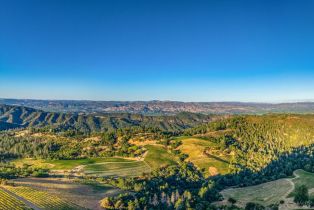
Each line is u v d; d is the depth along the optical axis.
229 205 178.38
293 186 192.25
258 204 163.62
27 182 196.75
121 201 171.38
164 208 177.12
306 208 153.25
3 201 148.00
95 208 161.25
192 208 172.75
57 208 150.12
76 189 190.25
